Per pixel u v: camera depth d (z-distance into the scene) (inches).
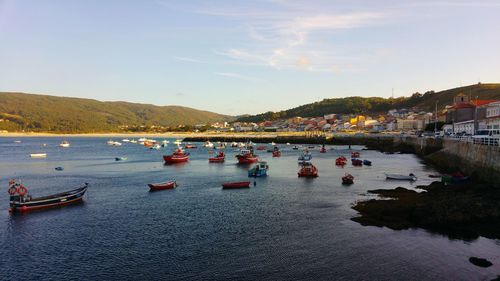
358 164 3641.7
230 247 1296.8
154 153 5753.0
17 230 1549.0
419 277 1043.9
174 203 1988.2
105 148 7175.2
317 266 1126.4
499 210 1525.6
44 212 1831.9
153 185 2393.0
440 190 2057.1
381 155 4675.2
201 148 6820.9
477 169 2258.9
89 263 1190.3
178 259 1202.6
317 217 1647.4
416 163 3732.8
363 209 1737.2
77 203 2015.3
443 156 3316.9
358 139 6683.1
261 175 2952.8
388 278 1041.5
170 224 1587.1
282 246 1295.5
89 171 3444.9
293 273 1083.3
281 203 1946.4
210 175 3088.1
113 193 2292.1
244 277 1064.8
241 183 2437.3
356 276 1056.2
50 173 3319.4
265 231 1464.1
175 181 2699.3
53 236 1462.8
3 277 1103.0
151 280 1063.6
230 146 7150.6
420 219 1533.0
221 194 2220.7
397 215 1624.0
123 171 3422.7
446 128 4901.6
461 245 1266.0
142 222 1626.5
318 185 2492.6
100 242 1380.4
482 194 1797.5
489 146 2086.6
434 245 1269.7
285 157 4699.8
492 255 1182.9
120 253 1266.0
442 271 1077.1
